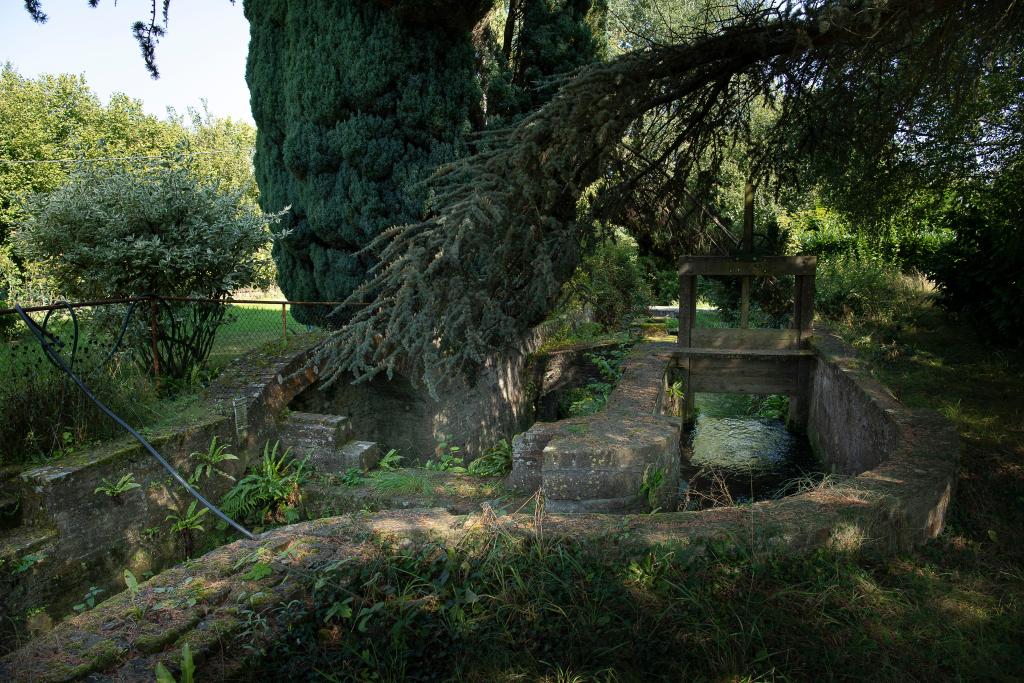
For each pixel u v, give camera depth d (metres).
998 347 9.37
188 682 2.26
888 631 2.79
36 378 4.70
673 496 4.77
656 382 6.76
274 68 7.46
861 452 5.97
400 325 3.98
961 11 4.59
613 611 2.86
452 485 5.46
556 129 4.41
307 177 7.42
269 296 16.33
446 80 7.28
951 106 6.10
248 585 2.97
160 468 4.78
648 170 6.16
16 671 2.33
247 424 5.62
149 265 5.93
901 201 7.61
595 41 9.67
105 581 4.35
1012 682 2.54
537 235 4.83
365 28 6.79
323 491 5.41
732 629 2.76
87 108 18.20
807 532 3.20
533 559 3.14
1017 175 7.45
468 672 2.62
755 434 9.23
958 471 4.39
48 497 4.05
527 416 10.05
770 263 8.56
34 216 6.16
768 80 5.89
